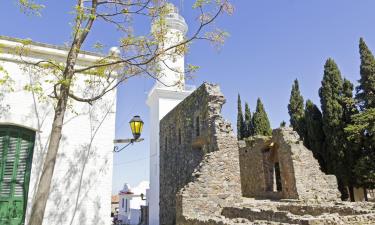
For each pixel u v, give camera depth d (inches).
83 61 379.2
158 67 339.9
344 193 978.1
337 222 371.2
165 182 960.9
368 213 430.0
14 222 318.0
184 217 569.9
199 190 606.5
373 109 861.8
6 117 328.5
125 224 1524.4
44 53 359.9
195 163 762.8
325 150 1031.0
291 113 1282.0
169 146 959.0
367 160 878.4
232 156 657.0
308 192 689.0
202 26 309.1
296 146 724.0
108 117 378.6
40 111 346.0
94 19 288.2
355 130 866.8
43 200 234.1
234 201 629.3
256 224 402.9
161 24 331.9
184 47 331.9
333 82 1038.4
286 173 732.0
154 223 1069.8
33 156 334.3
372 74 983.0
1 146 330.0
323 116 1035.9
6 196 321.7
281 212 428.5
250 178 917.8
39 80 350.9
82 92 370.9
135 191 1723.7
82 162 353.1
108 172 362.3
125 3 313.3
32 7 268.7
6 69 338.3
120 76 337.4
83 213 339.6
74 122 360.2
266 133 1360.7
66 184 339.9
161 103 1143.6
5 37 344.2
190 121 804.0
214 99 701.3
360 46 1026.7
